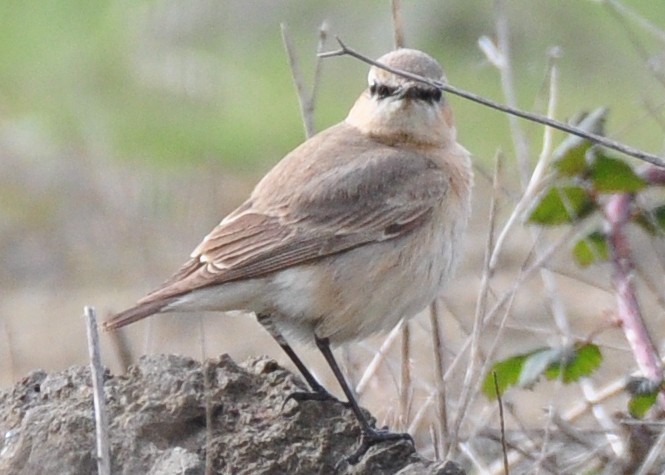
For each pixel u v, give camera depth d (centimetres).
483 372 1140
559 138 2053
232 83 2697
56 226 2192
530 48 2645
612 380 1367
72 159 2434
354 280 1120
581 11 2661
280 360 1529
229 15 2802
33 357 1747
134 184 2264
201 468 973
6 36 3058
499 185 1255
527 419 1354
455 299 1630
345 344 1197
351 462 1009
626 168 1130
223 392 1033
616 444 1169
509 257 1759
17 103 2748
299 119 2600
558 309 1255
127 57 2816
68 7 3056
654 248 1236
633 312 1130
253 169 2467
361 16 2783
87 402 1013
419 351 1452
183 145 2514
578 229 1211
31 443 993
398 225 1133
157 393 1022
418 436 1269
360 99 1227
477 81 2628
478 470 1188
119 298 1912
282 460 1003
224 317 1766
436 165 1175
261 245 1119
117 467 984
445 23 2720
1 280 2053
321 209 1130
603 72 2577
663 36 1272
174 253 1922
